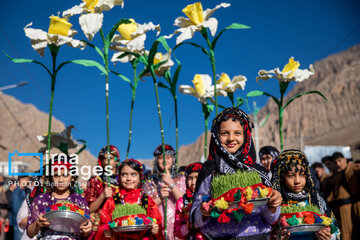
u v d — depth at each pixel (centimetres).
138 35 463
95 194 499
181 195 482
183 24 476
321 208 414
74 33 441
